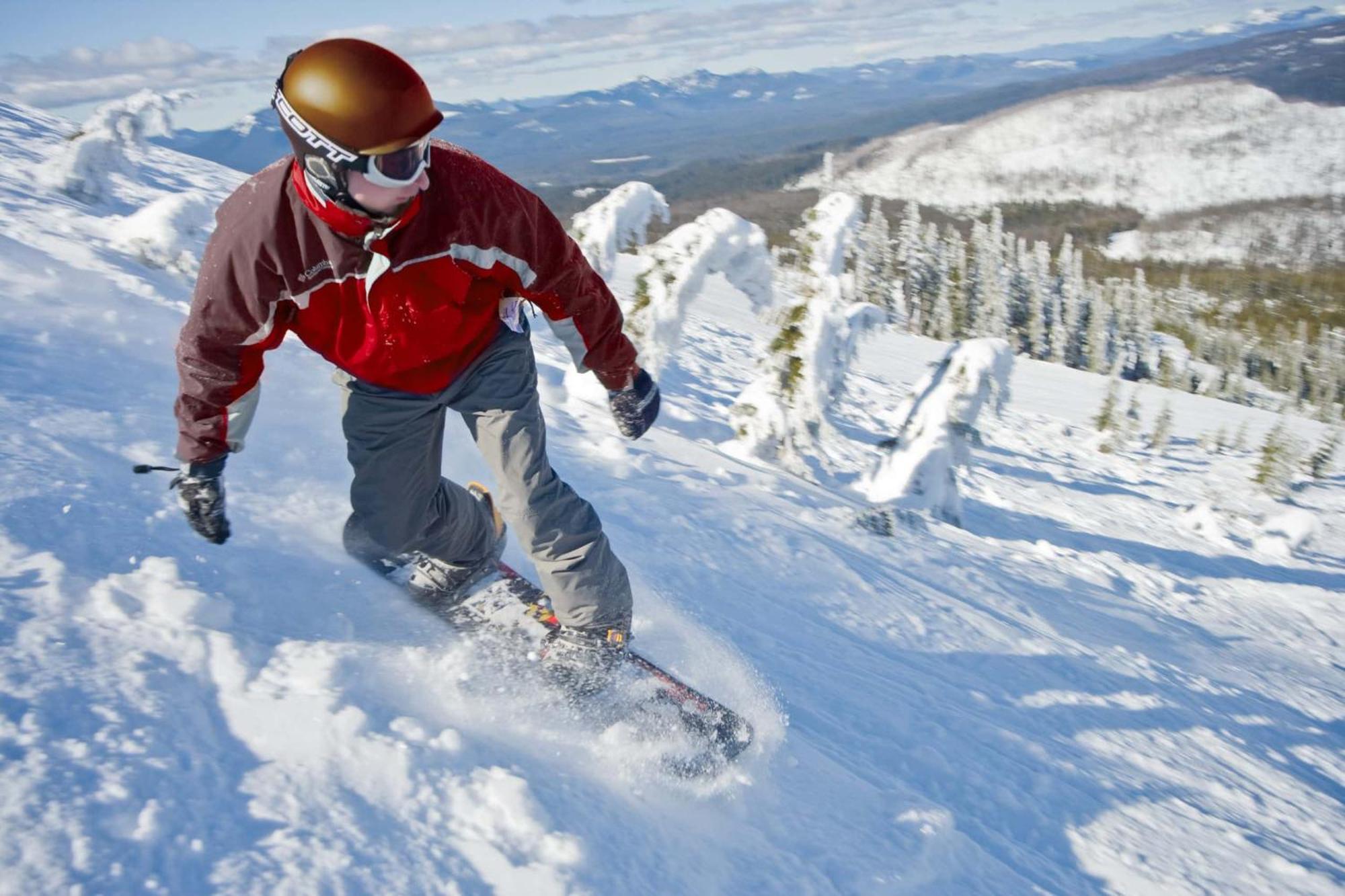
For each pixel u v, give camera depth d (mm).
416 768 1823
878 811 2557
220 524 2256
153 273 7434
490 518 2922
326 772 1737
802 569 5234
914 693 3900
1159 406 48062
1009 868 2646
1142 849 3166
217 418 2133
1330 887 3334
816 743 2939
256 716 1835
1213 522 20812
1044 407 41031
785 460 11328
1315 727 6793
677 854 1966
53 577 2066
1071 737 4227
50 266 5871
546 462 2521
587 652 2512
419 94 1788
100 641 1896
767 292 11086
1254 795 4355
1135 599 11281
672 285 10484
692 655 3273
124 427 3359
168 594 2127
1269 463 30859
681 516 5398
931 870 2373
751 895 1949
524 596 2814
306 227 1933
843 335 11250
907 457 12039
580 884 1697
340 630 2359
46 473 2646
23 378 3557
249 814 1570
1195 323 98938
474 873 1633
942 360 12289
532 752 2119
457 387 2424
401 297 2109
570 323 2512
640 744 2316
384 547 2713
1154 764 4301
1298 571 19172
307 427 4137
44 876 1301
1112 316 76000
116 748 1600
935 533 9453
